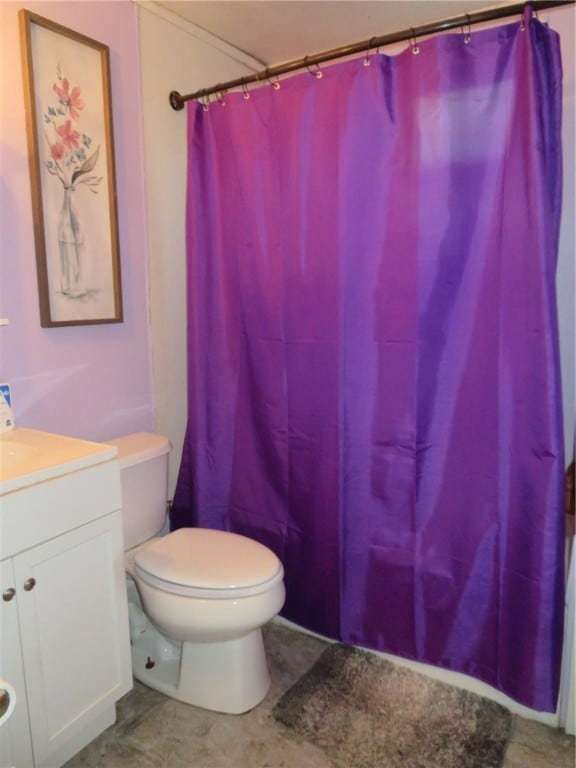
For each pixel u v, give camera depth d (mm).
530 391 1442
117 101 1850
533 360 1423
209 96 1980
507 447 1524
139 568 1621
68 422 1785
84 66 1711
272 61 2479
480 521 1609
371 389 1711
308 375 1825
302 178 1732
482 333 1535
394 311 1635
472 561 1638
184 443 2184
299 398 1862
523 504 1499
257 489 2027
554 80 1368
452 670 1716
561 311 1898
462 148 1482
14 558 1198
